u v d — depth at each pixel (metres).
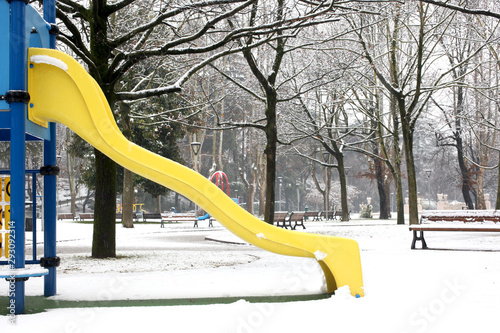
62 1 13.38
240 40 18.83
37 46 6.70
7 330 4.83
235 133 58.03
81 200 74.31
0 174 6.57
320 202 77.88
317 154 61.34
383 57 32.81
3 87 5.88
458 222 15.46
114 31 16.36
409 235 20.27
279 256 13.31
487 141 45.72
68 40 12.73
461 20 30.12
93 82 6.18
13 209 5.74
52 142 6.96
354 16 27.47
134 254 14.18
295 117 33.16
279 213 26.91
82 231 27.91
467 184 44.44
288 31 20.69
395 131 33.69
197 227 33.84
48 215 6.92
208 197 6.26
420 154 81.75
